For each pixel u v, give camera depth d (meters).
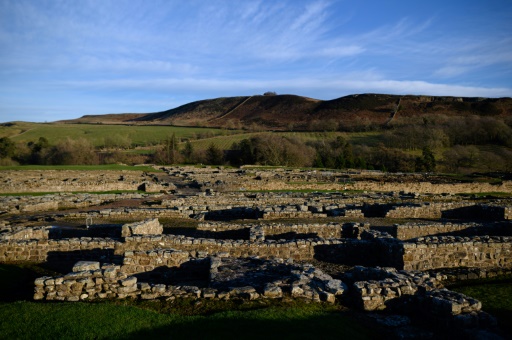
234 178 58.78
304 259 17.97
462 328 9.94
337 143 104.12
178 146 102.88
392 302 11.42
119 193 41.91
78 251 17.58
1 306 10.15
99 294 11.35
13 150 83.00
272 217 28.44
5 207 30.70
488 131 107.62
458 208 31.78
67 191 43.75
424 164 86.06
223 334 8.93
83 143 87.12
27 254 17.34
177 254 15.23
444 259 16.70
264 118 191.75
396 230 22.39
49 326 9.02
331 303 11.49
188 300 11.19
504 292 13.13
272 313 10.12
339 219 28.34
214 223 23.20
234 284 12.35
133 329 9.07
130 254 15.01
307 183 50.25
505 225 23.02
